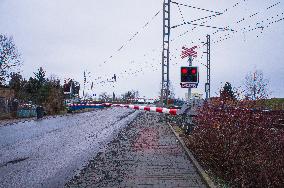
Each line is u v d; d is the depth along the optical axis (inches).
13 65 2390.5
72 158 435.8
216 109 367.6
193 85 732.7
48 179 329.7
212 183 291.9
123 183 309.9
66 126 903.7
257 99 321.1
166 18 934.4
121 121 1060.5
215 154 340.5
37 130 796.0
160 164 393.7
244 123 302.5
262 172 262.8
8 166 390.0
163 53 961.5
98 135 687.1
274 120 292.4
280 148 269.3
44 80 2096.5
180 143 541.6
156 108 825.5
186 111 584.7
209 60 1293.1
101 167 379.9
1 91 1780.3
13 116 1298.0
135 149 502.3
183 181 315.9
